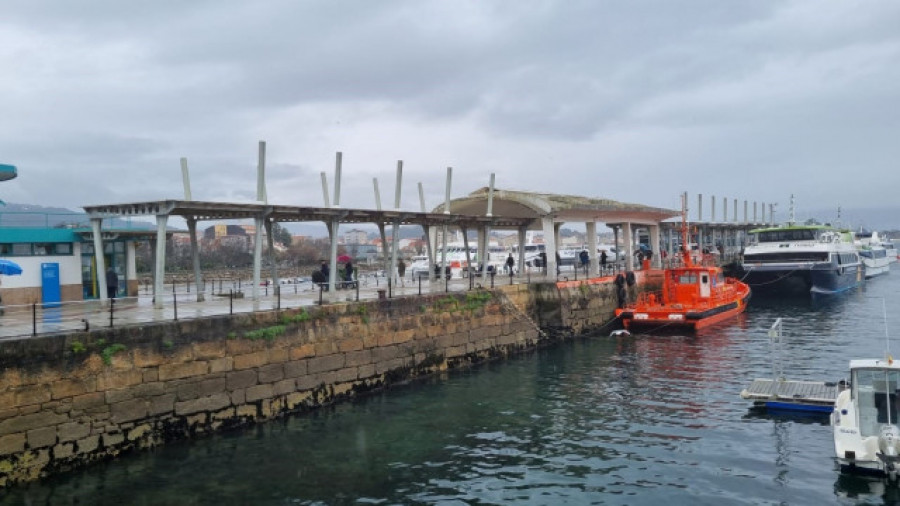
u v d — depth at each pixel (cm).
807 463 1608
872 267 7962
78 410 1545
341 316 2261
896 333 3516
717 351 3094
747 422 1941
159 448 1698
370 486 1488
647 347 3266
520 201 4131
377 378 2389
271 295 2797
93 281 2569
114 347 1623
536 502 1410
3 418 1419
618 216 5084
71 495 1402
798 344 3231
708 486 1484
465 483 1508
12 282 2352
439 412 2078
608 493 1453
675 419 1984
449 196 3566
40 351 1487
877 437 1502
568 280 3684
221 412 1855
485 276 3534
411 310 2581
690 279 4025
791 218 7481
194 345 1800
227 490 1448
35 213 2455
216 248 9569
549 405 2158
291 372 2058
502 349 3086
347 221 2959
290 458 1652
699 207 7706
